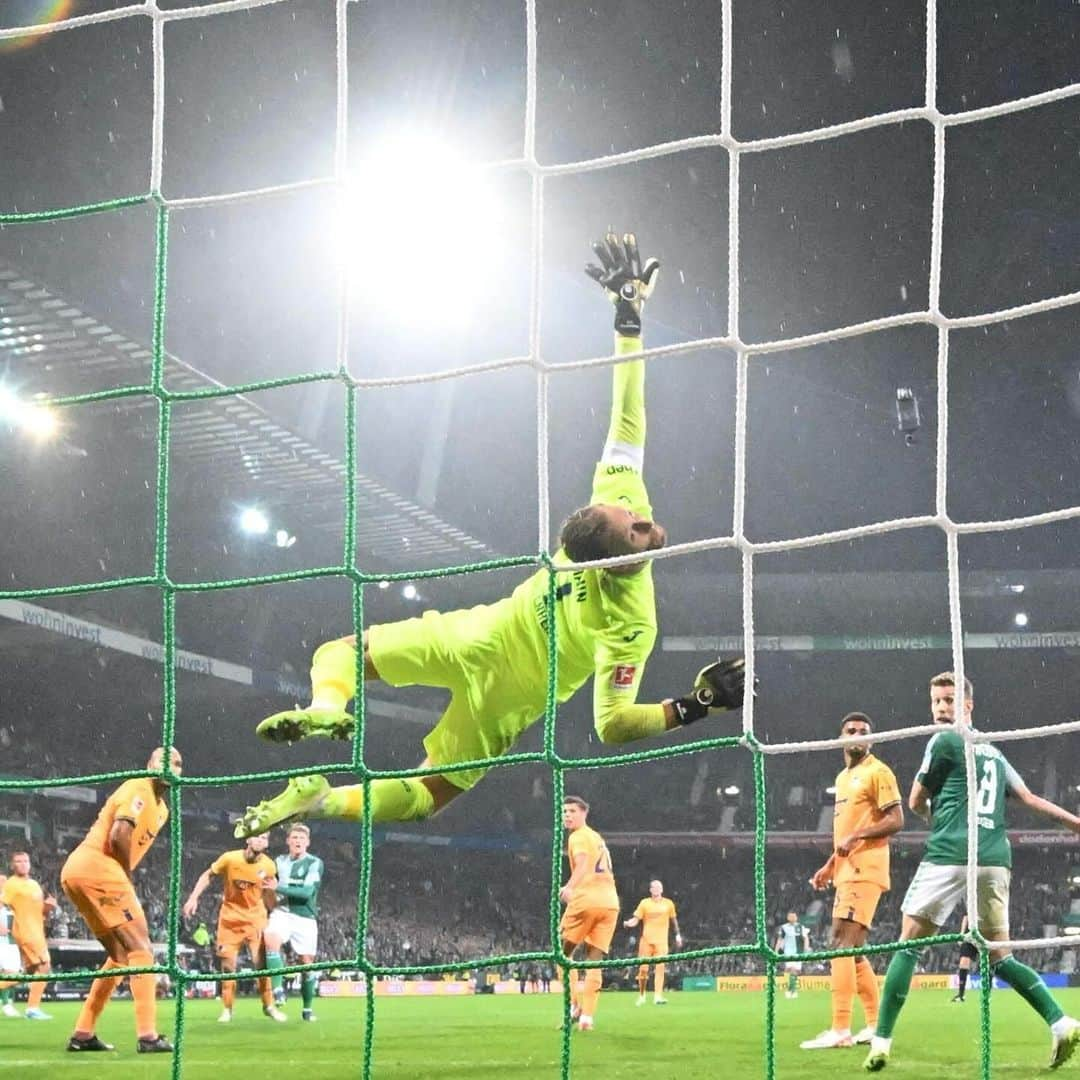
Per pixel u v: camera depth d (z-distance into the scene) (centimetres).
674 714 433
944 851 654
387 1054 844
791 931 2377
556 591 452
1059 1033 628
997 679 3884
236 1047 906
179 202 480
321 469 2927
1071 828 665
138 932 798
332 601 3522
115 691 3166
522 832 3925
